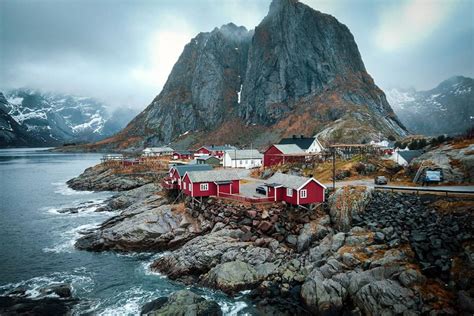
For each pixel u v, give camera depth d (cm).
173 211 5422
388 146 11719
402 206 4347
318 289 3164
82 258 4622
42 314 3180
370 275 3105
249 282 3575
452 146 6106
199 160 10988
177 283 3822
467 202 3950
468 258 3011
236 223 4769
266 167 8925
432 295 2806
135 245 4859
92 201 8244
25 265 4391
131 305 3375
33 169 16262
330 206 4772
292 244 4359
